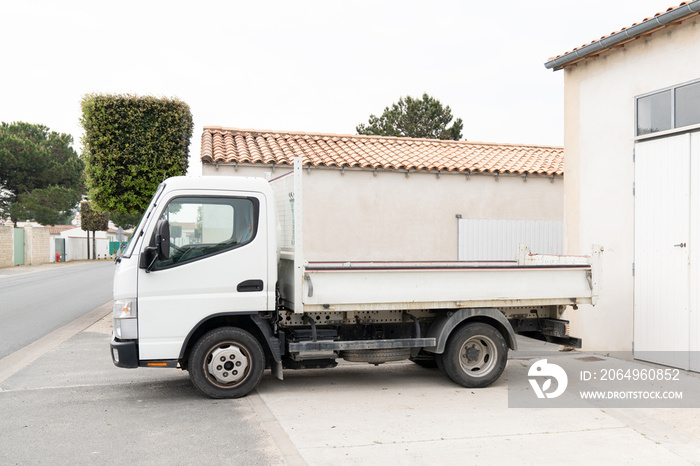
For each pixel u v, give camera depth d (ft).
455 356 22.68
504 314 24.17
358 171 40.22
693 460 15.08
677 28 25.82
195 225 20.83
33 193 152.56
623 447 16.02
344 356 22.70
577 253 31.89
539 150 49.90
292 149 41.83
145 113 40.01
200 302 20.63
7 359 28.94
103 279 84.74
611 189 29.53
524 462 14.85
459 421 18.35
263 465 14.70
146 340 20.21
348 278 21.16
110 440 16.63
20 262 127.75
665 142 26.30
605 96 29.89
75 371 26.12
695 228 24.79
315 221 39.45
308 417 18.74
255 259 21.15
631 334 28.19
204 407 20.06
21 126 171.63
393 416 18.88
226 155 38.58
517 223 43.06
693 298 24.89
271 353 21.91
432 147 47.50
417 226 41.27
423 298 21.86
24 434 17.22
